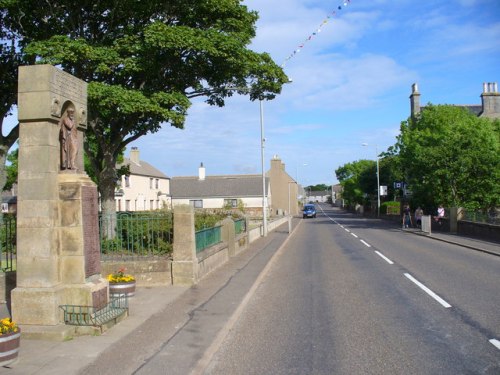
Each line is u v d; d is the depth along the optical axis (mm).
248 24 15695
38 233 7438
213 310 8922
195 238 12695
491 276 12680
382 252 19656
